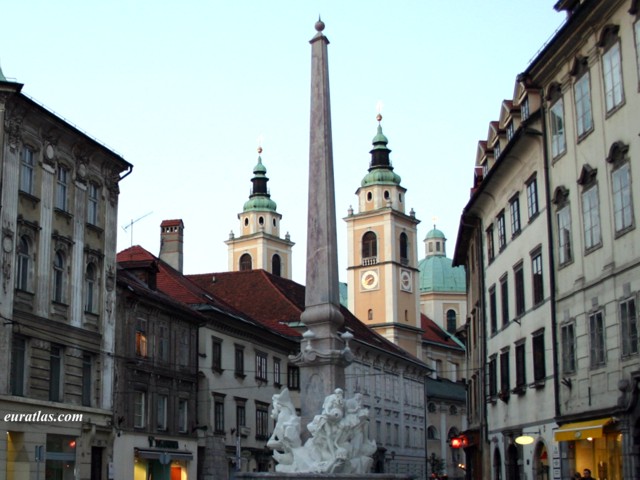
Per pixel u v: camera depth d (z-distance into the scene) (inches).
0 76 1469.0
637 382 1045.2
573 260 1264.8
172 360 1967.3
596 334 1180.5
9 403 1398.9
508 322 1592.0
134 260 2032.5
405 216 5137.8
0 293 1395.2
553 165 1342.3
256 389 2385.6
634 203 1077.8
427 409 3922.2
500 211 1662.2
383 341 3486.7
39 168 1533.0
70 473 1557.6
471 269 2049.7
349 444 876.6
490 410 1750.7
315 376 917.2
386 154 5251.0
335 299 943.7
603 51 1167.0
